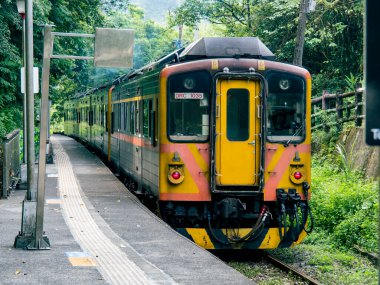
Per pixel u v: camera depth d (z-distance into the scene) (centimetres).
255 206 1448
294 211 1436
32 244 1178
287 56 3541
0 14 2864
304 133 1454
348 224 1686
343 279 1320
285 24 3519
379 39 450
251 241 1453
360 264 1466
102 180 2280
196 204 1472
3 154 1828
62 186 2109
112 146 2747
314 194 1956
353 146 2378
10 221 1467
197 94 1445
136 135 1939
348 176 2155
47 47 1126
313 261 1460
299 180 1448
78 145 4400
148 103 1678
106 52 1109
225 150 1429
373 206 1759
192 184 1443
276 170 1441
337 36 3375
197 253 1169
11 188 1981
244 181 1434
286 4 3359
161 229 1397
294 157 1448
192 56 1507
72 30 3588
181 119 1447
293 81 1452
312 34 3397
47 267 1040
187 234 1451
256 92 1434
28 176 1208
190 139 1442
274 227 1473
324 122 2694
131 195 1914
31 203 1196
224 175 1430
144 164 1759
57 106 7781
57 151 3738
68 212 1606
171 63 1489
